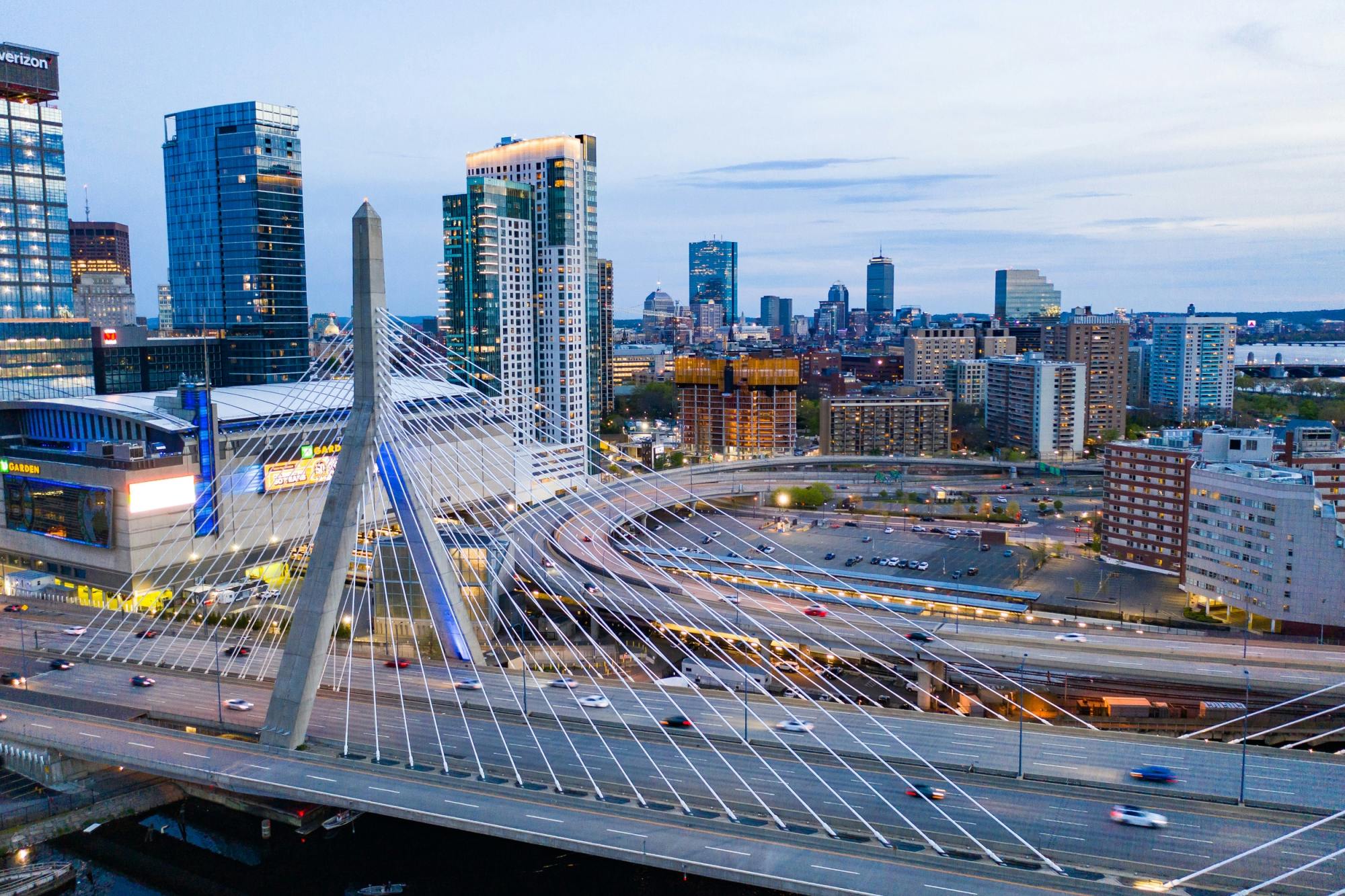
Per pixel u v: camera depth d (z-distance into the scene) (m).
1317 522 152.75
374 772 95.56
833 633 145.38
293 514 188.25
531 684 122.81
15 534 182.00
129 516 163.25
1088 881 75.19
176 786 107.31
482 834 93.81
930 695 135.50
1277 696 125.31
